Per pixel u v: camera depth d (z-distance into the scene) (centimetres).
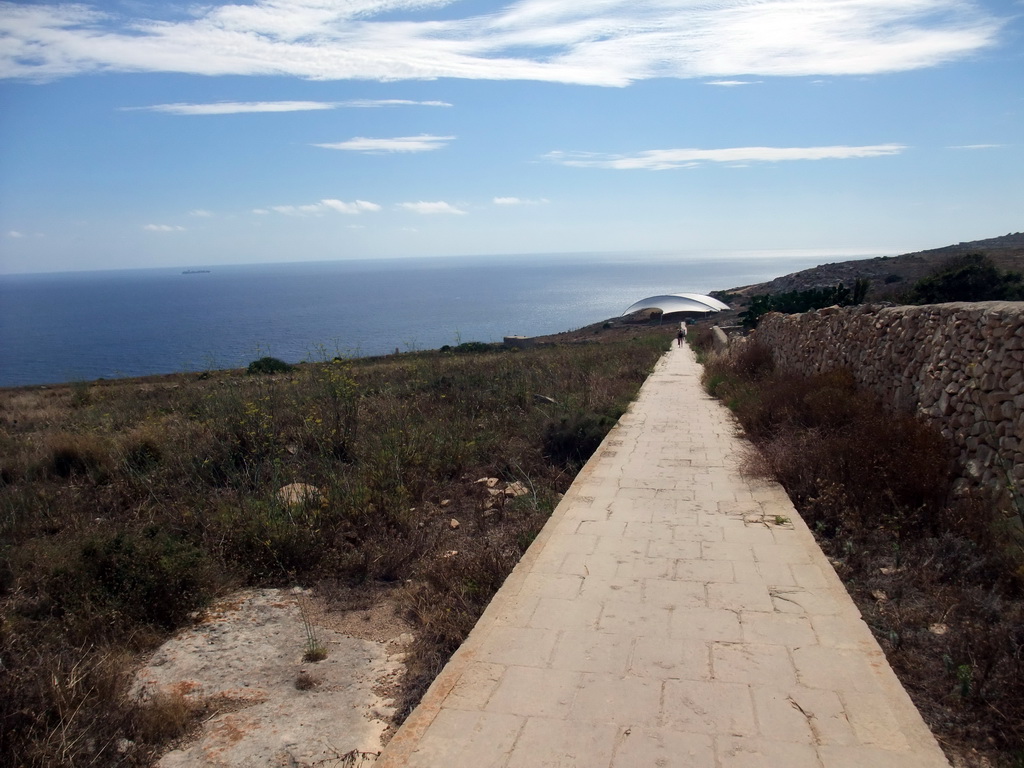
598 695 365
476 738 330
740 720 340
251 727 374
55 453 1014
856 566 544
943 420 682
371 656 456
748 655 404
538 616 462
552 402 1337
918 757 309
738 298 7456
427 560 617
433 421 1165
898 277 5731
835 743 320
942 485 621
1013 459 543
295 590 575
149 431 1062
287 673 434
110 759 349
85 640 459
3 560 587
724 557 563
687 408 1389
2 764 329
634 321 6550
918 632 436
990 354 597
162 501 808
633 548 589
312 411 1141
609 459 932
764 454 859
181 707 382
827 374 1044
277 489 765
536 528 673
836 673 382
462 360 2261
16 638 452
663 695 363
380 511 733
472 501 823
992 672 368
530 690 371
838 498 656
